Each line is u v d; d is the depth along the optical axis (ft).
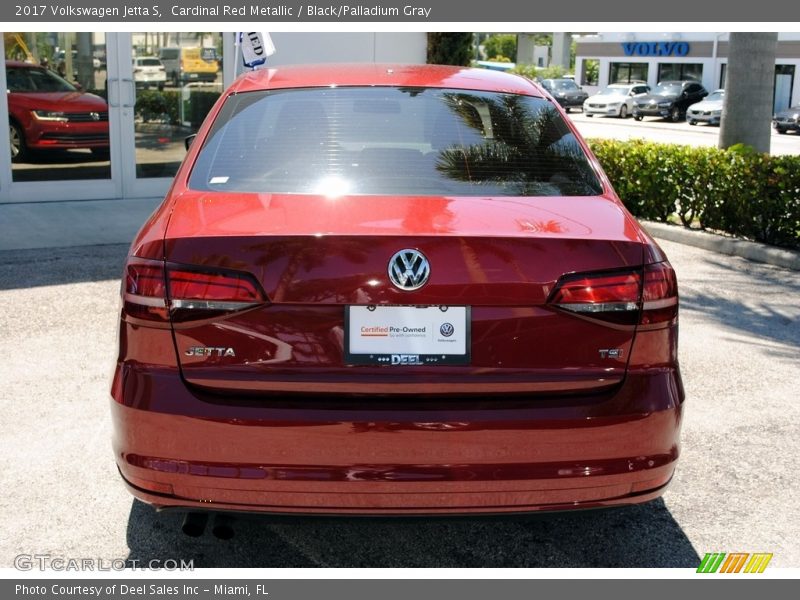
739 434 14.23
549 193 10.06
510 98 11.94
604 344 8.76
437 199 9.53
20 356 17.11
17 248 26.32
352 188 9.73
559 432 8.53
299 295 8.43
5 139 33.01
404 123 10.94
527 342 8.63
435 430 8.40
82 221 30.58
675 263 26.99
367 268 8.43
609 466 8.68
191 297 8.50
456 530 11.27
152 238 8.87
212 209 9.25
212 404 8.44
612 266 8.75
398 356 8.52
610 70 171.12
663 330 8.98
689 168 30.83
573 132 11.55
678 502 11.98
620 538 11.07
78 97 34.24
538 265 8.59
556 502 8.70
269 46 32.81
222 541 10.84
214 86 37.17
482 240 8.51
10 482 12.10
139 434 8.54
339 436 8.37
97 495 11.82
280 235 8.49
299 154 10.30
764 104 34.14
